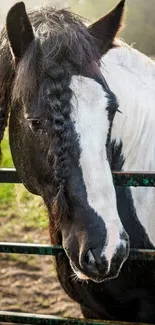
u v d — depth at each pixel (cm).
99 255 229
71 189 235
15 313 272
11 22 248
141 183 251
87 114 235
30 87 241
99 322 259
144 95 293
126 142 288
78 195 234
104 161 237
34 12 269
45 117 237
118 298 290
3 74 266
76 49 242
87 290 291
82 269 234
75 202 235
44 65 239
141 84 294
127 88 287
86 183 233
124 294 288
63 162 234
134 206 288
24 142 256
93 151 233
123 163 290
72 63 240
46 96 235
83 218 233
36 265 545
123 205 286
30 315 270
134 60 298
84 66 240
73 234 238
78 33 248
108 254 229
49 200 256
